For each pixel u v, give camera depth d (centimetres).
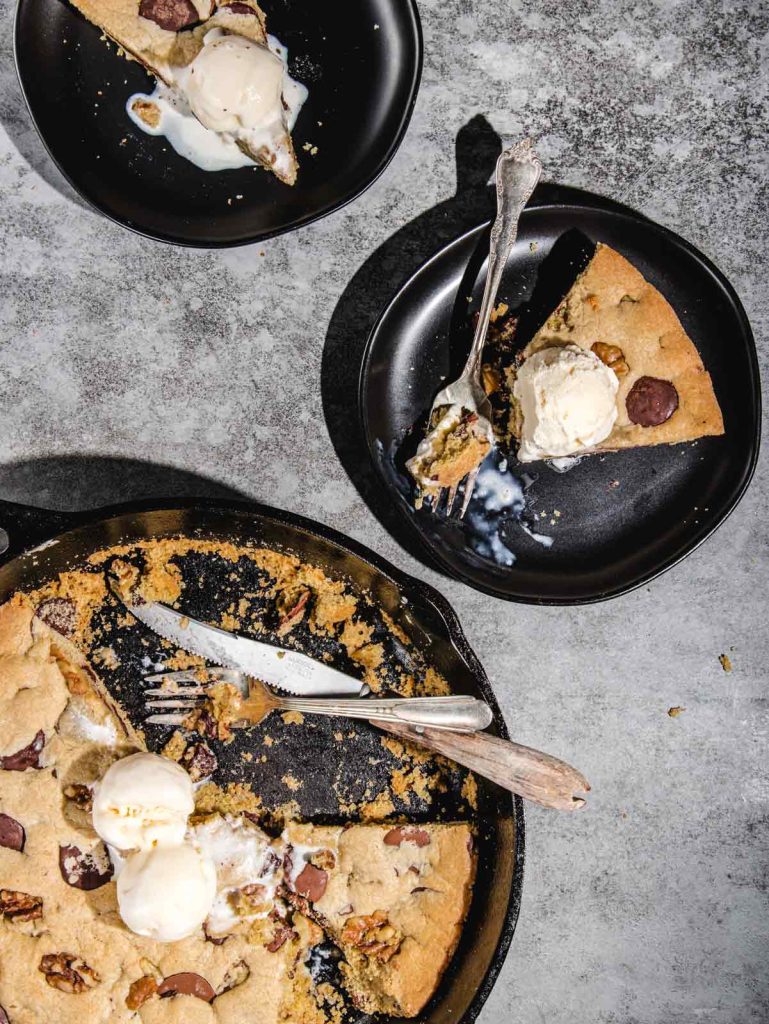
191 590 75
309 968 74
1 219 76
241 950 73
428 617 73
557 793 71
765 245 77
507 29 76
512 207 72
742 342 75
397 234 77
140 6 74
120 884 71
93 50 75
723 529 78
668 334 75
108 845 72
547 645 78
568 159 77
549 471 76
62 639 74
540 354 74
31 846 71
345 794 75
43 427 77
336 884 74
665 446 76
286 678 75
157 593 75
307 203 76
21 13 73
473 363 74
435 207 77
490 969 71
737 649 78
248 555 75
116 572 74
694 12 76
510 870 71
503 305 76
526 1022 78
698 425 75
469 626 78
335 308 77
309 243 77
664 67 76
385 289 77
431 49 76
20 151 76
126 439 77
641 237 75
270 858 74
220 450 77
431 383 76
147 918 70
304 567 75
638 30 76
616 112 77
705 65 76
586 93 76
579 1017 78
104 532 73
